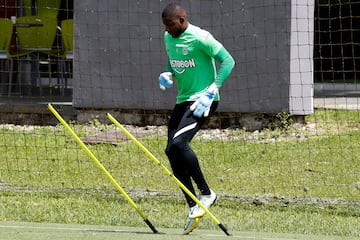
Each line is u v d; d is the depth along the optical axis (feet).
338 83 265.95
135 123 180.04
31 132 171.83
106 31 179.22
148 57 177.78
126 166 144.66
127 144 159.22
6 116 183.62
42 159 149.07
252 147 156.15
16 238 85.40
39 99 198.90
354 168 140.67
